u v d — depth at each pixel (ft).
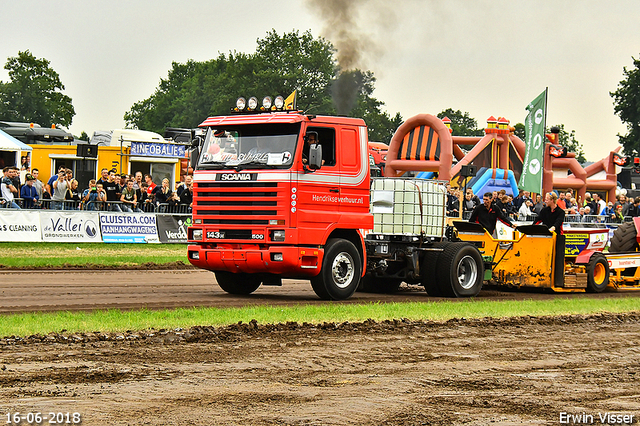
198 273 71.87
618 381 30.50
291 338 36.65
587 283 64.34
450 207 94.12
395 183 57.57
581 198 159.53
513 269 62.95
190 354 32.37
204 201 53.26
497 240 63.46
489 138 139.64
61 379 27.61
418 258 57.57
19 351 31.73
